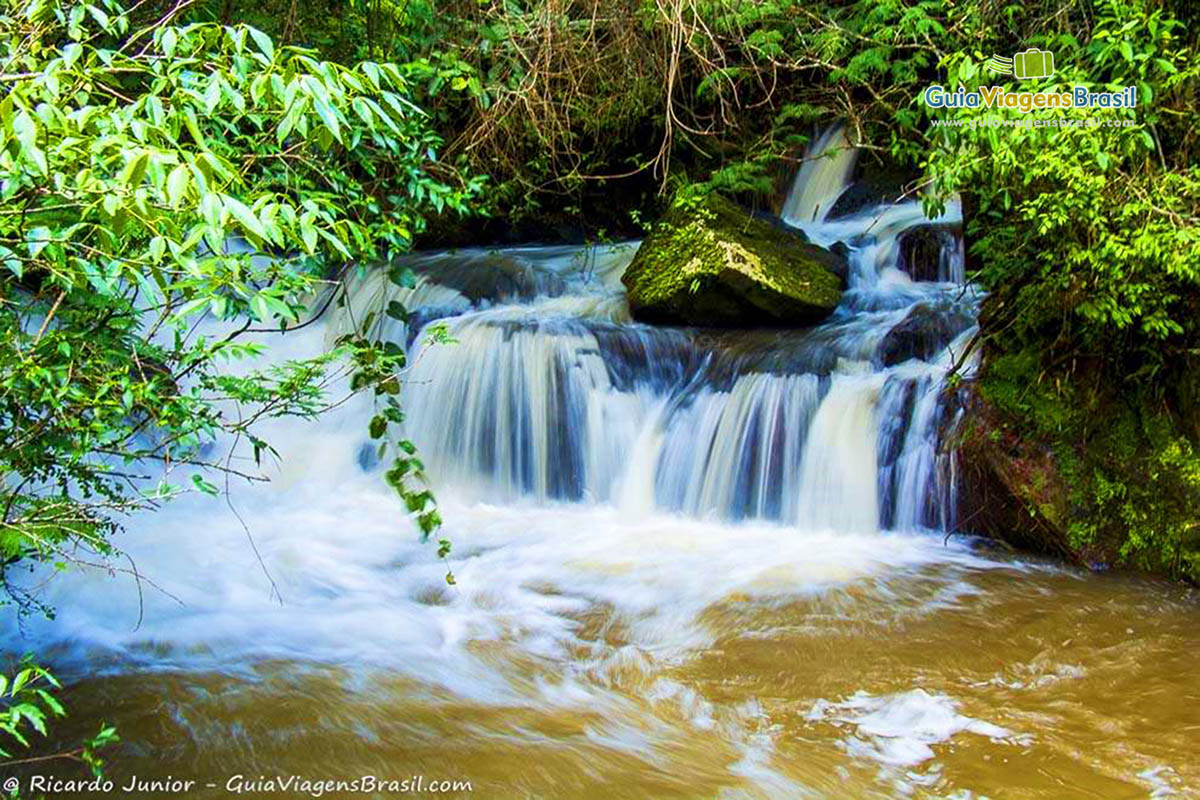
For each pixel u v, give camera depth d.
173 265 2.68
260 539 5.66
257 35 2.33
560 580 5.08
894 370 6.05
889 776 3.13
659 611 4.63
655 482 6.35
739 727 3.49
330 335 7.98
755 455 6.04
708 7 7.34
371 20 6.02
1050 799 2.97
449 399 6.91
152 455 3.27
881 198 8.72
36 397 2.73
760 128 9.41
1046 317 5.12
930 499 5.46
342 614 4.62
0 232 2.27
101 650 4.11
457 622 4.55
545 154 7.83
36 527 2.85
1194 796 2.96
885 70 7.68
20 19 2.52
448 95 7.00
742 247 7.12
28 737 3.34
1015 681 3.79
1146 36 4.43
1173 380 4.92
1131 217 4.38
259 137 3.71
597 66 7.76
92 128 2.17
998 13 6.46
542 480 6.70
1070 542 4.95
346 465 6.86
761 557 5.32
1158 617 4.36
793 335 6.79
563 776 3.13
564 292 8.38
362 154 4.40
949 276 7.54
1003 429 5.20
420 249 9.66
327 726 3.47
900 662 3.98
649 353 6.77
